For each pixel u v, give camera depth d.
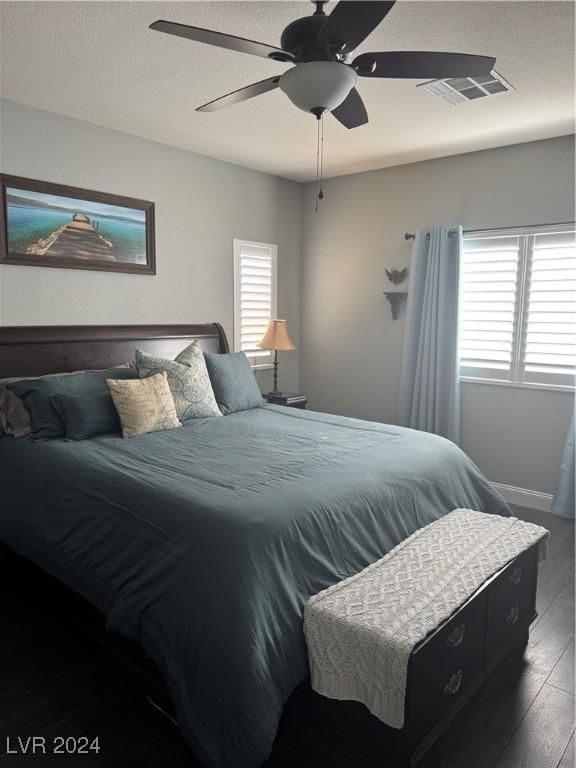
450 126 3.62
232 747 1.63
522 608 2.38
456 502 2.79
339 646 1.76
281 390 5.41
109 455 2.65
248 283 4.93
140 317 4.12
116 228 3.87
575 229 3.83
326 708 1.85
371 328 5.04
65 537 2.37
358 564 2.14
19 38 2.47
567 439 3.89
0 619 2.59
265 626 1.74
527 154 3.99
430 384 4.46
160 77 2.89
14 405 3.02
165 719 1.98
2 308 3.35
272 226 5.12
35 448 2.79
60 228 3.56
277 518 1.96
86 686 2.14
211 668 1.70
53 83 2.98
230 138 3.96
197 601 1.79
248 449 2.82
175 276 4.32
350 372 5.24
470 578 2.03
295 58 1.98
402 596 1.89
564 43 2.46
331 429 3.32
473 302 4.38
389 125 3.61
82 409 2.95
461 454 3.06
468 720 2.01
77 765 1.77
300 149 4.22
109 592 2.12
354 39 1.82
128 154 3.90
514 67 2.71
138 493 2.19
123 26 2.36
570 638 2.53
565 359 4.00
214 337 4.50
